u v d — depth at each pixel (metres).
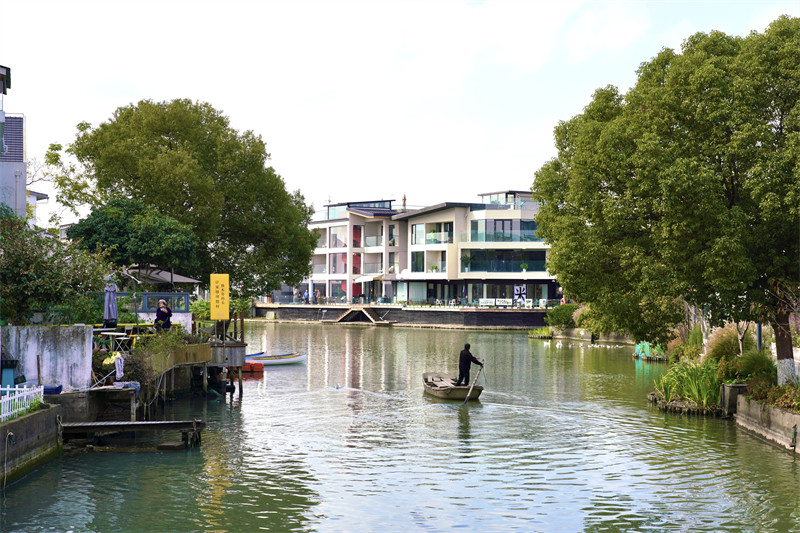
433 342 62.78
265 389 34.59
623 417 27.23
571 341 63.78
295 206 56.44
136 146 44.62
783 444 21.98
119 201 39.91
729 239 21.97
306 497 17.34
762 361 26.58
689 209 22.66
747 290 23.55
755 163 22.27
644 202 23.72
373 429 25.08
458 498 17.34
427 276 89.69
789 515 16.12
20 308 24.16
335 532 15.09
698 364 30.64
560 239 26.97
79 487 17.88
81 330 22.41
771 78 22.61
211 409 28.94
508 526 15.50
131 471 19.38
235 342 33.97
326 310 96.75
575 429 25.05
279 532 15.07
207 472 19.36
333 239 104.81
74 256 25.56
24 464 18.47
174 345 28.94
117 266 35.59
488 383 36.34
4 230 24.39
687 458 20.95
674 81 23.95
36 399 19.91
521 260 85.31
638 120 24.91
